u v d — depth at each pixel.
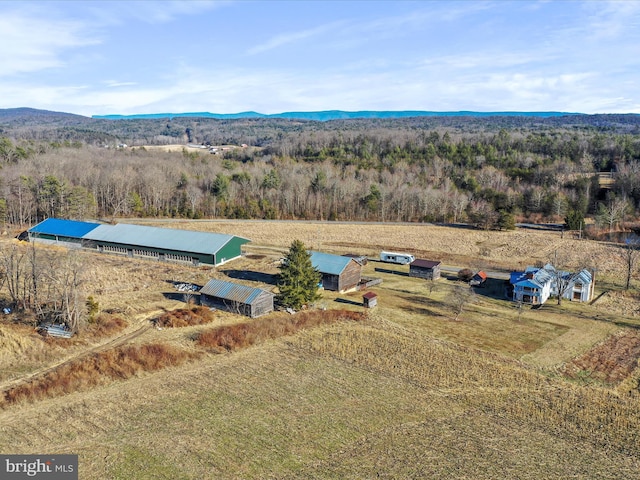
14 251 68.56
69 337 51.38
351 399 42.59
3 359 46.38
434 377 46.66
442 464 34.22
